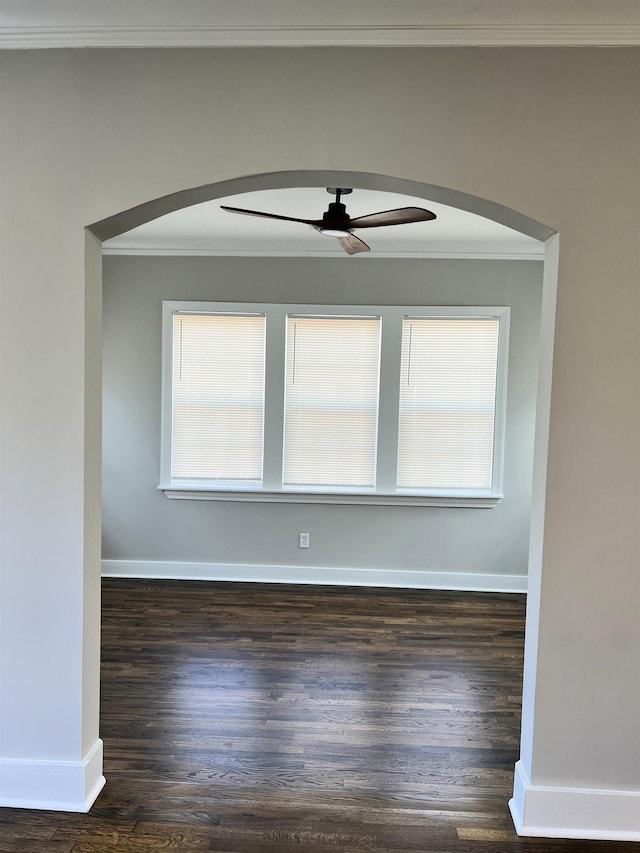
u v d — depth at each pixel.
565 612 2.03
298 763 2.43
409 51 1.93
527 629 2.17
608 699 2.04
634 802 2.05
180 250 4.59
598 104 1.92
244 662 3.36
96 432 2.18
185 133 1.98
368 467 4.74
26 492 2.10
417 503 4.68
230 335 4.69
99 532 2.23
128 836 2.02
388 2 1.82
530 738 2.08
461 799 2.24
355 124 1.95
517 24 1.88
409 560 4.75
